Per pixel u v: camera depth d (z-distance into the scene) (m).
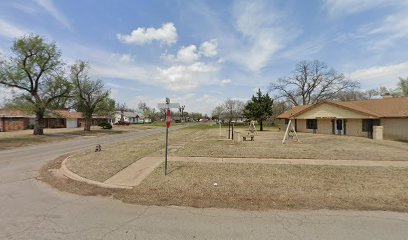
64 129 44.41
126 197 6.18
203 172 8.49
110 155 12.42
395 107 23.12
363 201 5.70
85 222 4.68
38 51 26.11
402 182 7.13
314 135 26.75
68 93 29.02
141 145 17.12
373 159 10.99
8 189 7.02
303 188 6.65
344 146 16.05
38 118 28.91
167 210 5.30
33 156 13.65
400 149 14.40
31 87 26.66
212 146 16.03
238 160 10.79
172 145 16.94
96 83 39.88
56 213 5.14
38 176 8.66
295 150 13.93
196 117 137.62
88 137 27.95
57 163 11.17
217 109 92.50
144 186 6.98
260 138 23.56
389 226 4.43
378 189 6.50
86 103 36.97
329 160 10.80
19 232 4.25
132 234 4.16
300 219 4.77
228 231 4.27
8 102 26.64
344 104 27.50
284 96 51.47
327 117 27.08
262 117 40.22
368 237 4.02
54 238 4.03
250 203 5.66
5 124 38.12
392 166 9.45
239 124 71.38
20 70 25.39
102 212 5.21
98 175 8.30
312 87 49.53
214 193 6.34
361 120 25.34
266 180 7.45
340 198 5.89
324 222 4.62
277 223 4.59
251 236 4.07
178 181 7.40
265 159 11.05
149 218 4.87
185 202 5.77
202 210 5.28
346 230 4.28
